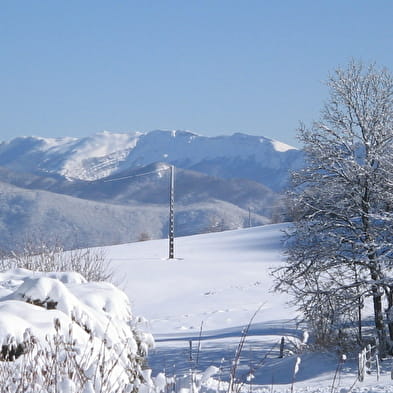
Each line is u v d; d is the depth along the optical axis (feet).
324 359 79.51
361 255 82.99
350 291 83.66
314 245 83.41
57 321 19.61
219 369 19.97
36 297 25.25
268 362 85.97
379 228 82.53
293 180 86.74
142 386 18.75
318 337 84.58
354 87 85.87
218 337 122.31
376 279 82.79
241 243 273.95
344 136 85.81
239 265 227.40
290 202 86.84
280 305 165.89
